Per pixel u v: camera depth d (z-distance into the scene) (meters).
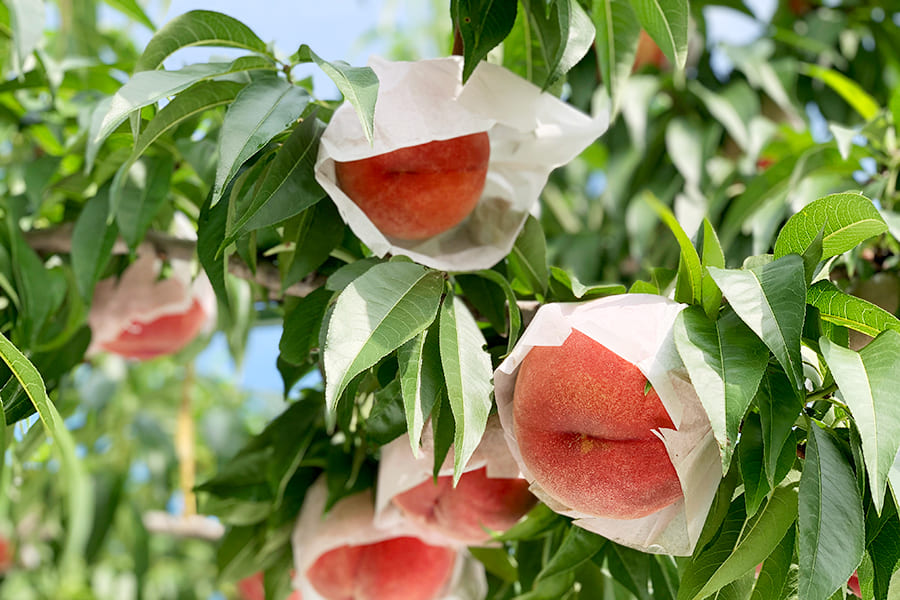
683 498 0.95
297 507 1.45
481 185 1.14
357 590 1.34
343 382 0.85
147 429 2.54
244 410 3.05
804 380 0.87
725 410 0.82
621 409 0.90
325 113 1.10
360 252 1.25
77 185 1.52
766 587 0.94
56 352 1.54
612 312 0.93
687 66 2.22
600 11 1.16
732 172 1.96
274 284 1.31
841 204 0.94
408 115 1.05
